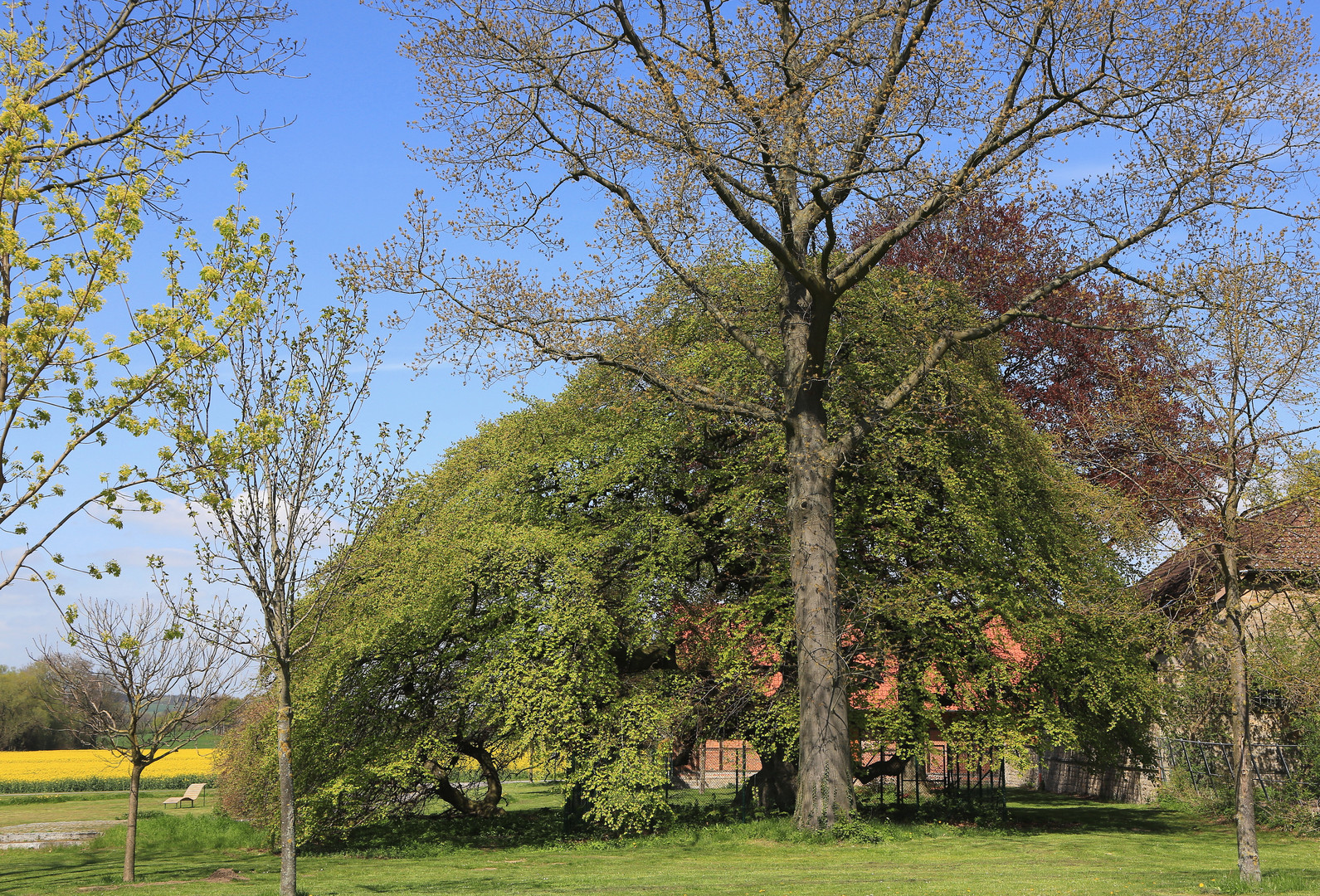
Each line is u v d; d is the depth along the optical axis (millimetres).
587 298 18562
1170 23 16344
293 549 13242
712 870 15250
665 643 22500
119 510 10234
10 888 15094
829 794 18188
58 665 16688
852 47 17000
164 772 60531
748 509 21047
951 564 21328
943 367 21625
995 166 16469
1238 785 12227
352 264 17281
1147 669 21859
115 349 10102
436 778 21953
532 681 20016
